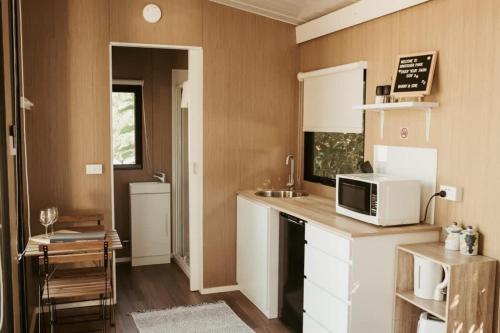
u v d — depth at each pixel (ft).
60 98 13.28
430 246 9.56
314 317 10.93
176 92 18.38
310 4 13.52
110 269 13.88
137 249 17.81
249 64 15.06
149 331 12.21
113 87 18.15
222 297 14.71
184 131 17.62
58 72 13.21
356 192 10.43
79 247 10.34
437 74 10.05
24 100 10.69
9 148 9.23
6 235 8.71
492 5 8.78
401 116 11.11
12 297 8.84
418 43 10.55
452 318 8.39
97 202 13.80
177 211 18.35
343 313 9.74
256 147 15.35
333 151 14.15
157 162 18.70
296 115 15.72
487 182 8.94
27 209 12.25
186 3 14.26
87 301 14.01
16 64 10.91
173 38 14.21
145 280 16.22
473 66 9.20
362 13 12.09
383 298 9.75
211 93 14.75
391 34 11.38
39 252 10.10
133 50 18.22
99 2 13.44
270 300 12.96
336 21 13.17
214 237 15.10
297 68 15.61
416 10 10.58
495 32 8.73
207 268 15.08
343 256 9.71
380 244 9.59
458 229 9.26
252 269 13.96
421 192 10.48
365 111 12.39
